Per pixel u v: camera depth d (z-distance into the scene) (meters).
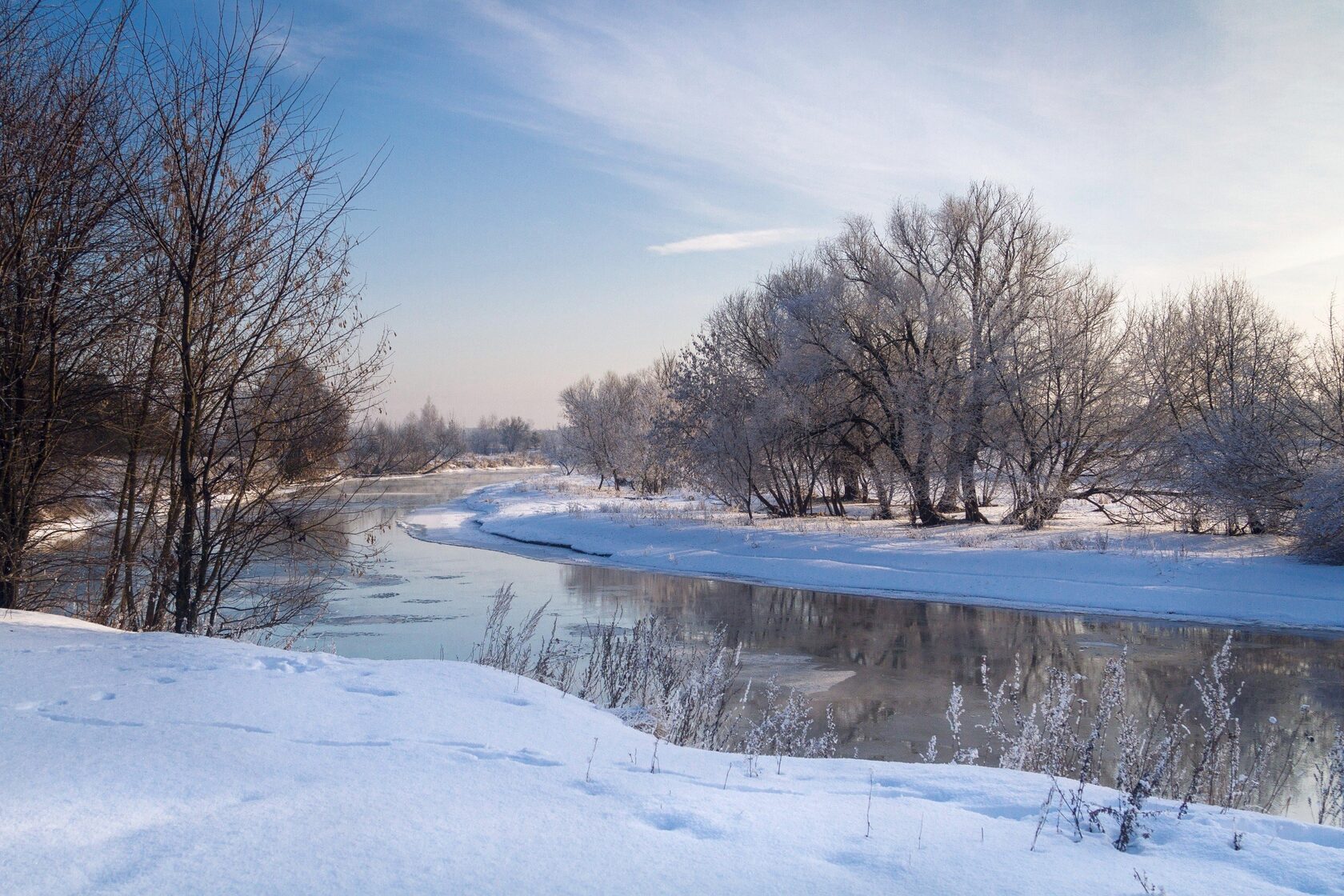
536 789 4.18
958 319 29.92
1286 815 8.48
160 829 3.36
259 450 10.74
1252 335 28.73
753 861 3.42
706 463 36.00
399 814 3.68
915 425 29.62
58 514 10.46
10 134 8.70
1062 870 3.50
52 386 9.33
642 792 4.23
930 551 26.31
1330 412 22.83
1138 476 28.39
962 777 5.00
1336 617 18.64
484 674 7.14
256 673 6.14
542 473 104.62
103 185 9.47
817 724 12.06
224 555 10.76
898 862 3.48
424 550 33.56
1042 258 31.34
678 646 16.38
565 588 24.39
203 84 9.82
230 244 10.12
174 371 10.34
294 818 3.55
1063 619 19.88
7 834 3.19
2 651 6.23
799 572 26.00
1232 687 13.88
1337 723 11.85
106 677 5.63
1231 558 22.53
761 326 37.06
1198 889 3.31
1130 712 12.33
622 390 69.69
